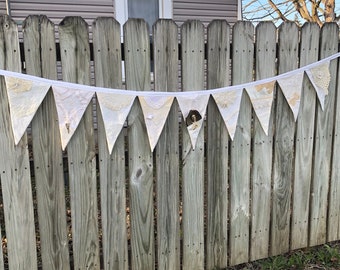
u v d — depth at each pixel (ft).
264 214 7.80
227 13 22.27
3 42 5.44
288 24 7.14
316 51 7.48
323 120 7.86
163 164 6.76
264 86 7.09
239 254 7.74
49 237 6.24
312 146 7.90
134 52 6.19
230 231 7.57
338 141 8.12
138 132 6.44
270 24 7.01
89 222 6.48
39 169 5.97
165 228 7.02
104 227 6.58
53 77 5.78
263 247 7.94
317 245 8.50
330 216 8.46
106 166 6.37
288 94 7.32
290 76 7.27
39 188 6.03
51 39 5.68
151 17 20.13
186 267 7.36
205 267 7.54
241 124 7.16
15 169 5.83
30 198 6.01
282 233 8.05
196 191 7.12
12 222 5.97
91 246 6.57
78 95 5.87
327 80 7.63
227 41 6.76
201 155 6.98
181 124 6.74
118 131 6.18
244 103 7.09
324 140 7.98
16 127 5.60
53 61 5.74
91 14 18.95
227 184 7.34
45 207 6.13
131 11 19.65
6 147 5.71
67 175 7.39
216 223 7.40
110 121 6.11
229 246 7.64
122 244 6.77
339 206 8.51
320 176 8.14
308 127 7.77
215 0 21.76
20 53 5.57
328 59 7.57
